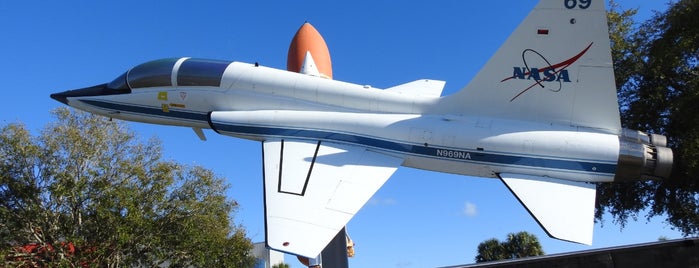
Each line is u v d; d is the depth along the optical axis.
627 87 12.80
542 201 7.13
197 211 21.25
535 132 7.81
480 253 28.66
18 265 19.23
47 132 20.66
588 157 7.49
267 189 7.52
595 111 7.90
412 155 8.31
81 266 19.59
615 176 7.47
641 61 12.31
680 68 11.63
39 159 20.20
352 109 9.41
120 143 21.45
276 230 6.64
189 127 11.45
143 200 20.31
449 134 8.12
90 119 21.62
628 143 7.57
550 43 8.10
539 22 8.16
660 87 11.69
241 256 23.56
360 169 8.08
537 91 8.20
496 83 8.46
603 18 7.86
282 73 10.21
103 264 20.12
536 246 27.19
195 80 10.72
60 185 19.25
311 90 9.72
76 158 20.39
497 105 8.44
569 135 7.66
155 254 20.73
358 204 7.33
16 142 19.72
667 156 7.49
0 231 20.44
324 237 6.68
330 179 7.75
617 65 12.74
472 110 8.60
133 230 19.58
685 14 11.24
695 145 10.61
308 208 7.08
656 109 12.17
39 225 20.22
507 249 27.69
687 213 12.28
